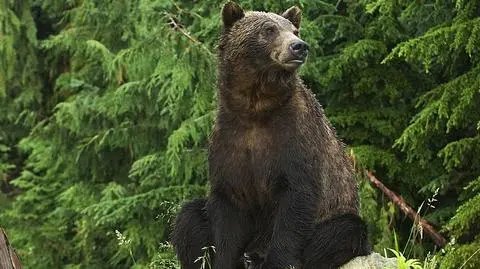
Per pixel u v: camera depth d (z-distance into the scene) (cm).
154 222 1791
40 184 2220
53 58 2281
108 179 2000
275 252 972
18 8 2223
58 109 2059
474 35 1348
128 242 1061
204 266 989
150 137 1847
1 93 2192
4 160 2448
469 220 1321
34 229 2161
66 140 2011
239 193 1009
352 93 1661
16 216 2203
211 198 1009
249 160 1002
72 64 2119
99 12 1878
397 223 1625
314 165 992
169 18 1581
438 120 1402
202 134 1631
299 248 980
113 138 1862
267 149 995
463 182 1533
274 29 1002
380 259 992
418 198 1644
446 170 1547
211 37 1592
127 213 1773
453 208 1555
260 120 995
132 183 1895
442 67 1566
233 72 1007
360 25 1645
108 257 1984
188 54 1569
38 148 2131
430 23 1550
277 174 991
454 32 1382
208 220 1013
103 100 1873
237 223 1009
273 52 986
